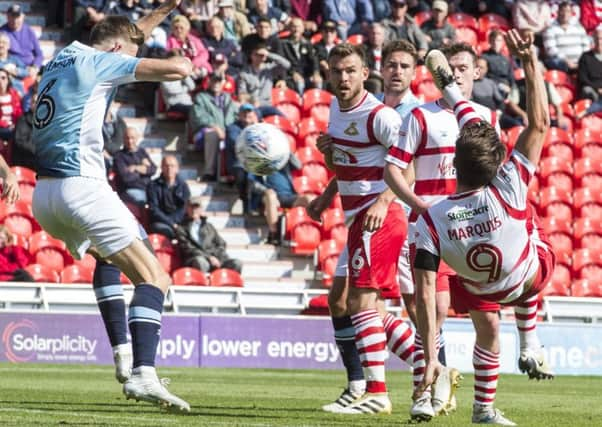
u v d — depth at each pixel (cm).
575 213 6309
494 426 2114
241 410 2452
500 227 1948
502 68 6519
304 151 6078
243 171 5753
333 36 6462
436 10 6794
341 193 2467
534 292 2061
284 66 6338
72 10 6412
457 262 1983
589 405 3095
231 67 6256
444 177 2355
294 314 5044
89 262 5212
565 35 7225
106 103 2169
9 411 2242
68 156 2122
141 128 6138
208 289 4900
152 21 2430
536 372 2297
